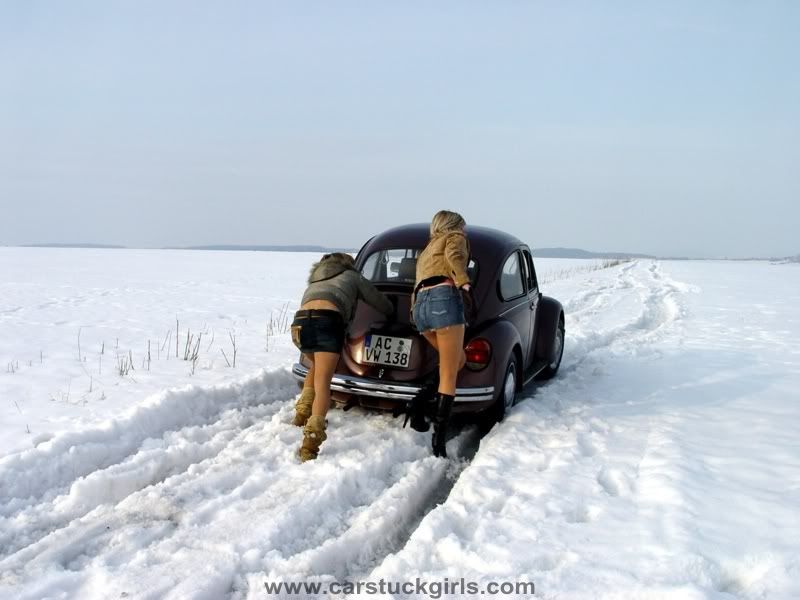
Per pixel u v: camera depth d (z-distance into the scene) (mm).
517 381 5426
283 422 4855
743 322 11234
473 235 5469
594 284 20438
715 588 2598
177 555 2877
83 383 5914
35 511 3387
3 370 6438
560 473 3828
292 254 56781
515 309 5449
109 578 2695
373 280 5289
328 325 4219
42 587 2619
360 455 4113
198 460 4176
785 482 3648
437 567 2801
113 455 4168
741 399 5621
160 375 6266
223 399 5438
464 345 4586
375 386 4465
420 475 3863
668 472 3768
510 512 3293
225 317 11227
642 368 6984
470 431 4918
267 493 3578
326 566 2920
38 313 11031
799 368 6965
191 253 56875
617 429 4758
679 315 12234
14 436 4309
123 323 10117
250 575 2744
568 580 2619
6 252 47781
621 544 2922
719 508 3295
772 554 2775
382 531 3240
